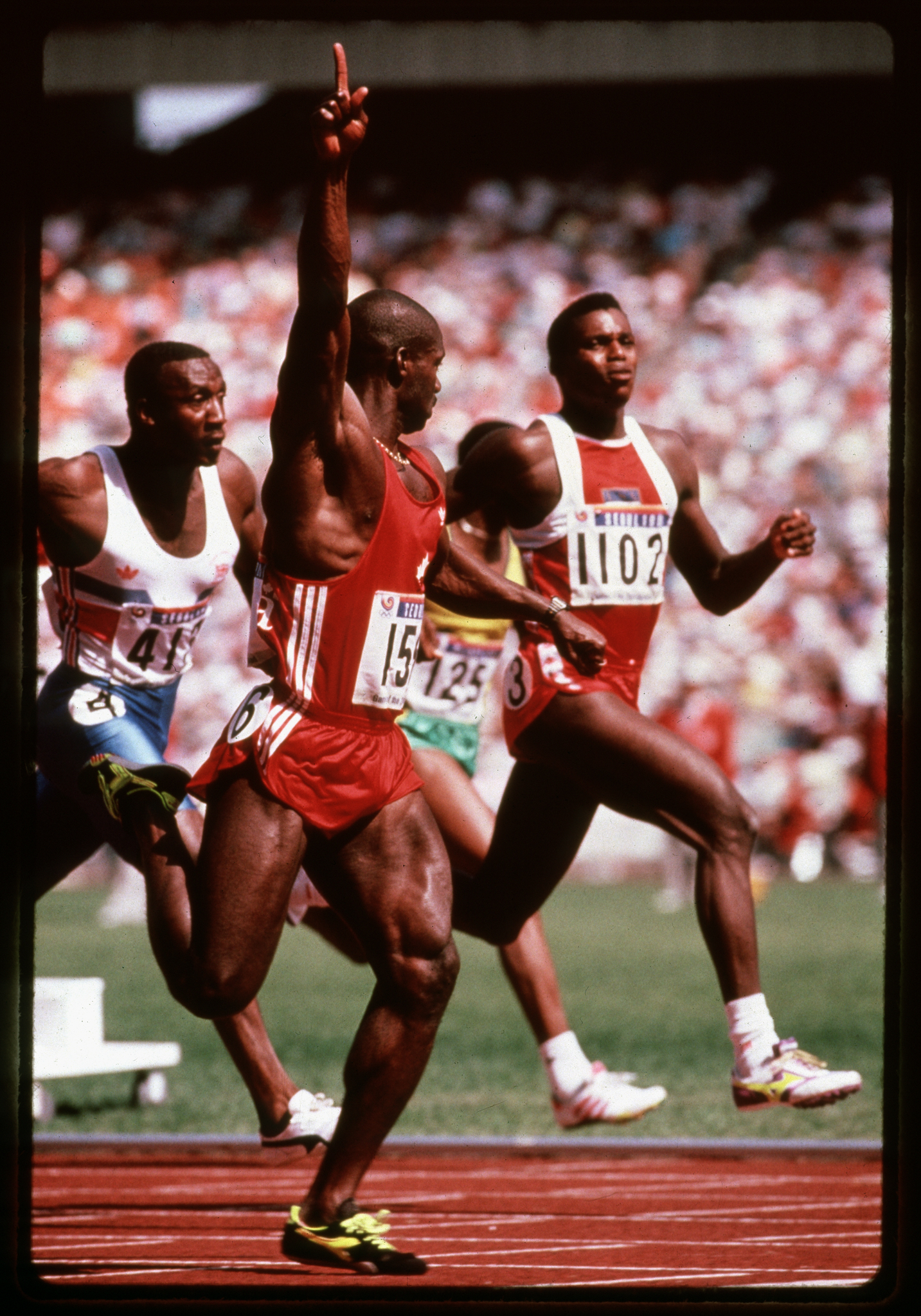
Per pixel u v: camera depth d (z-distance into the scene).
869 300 91.56
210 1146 23.02
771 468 83.75
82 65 89.94
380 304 13.92
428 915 13.48
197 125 102.31
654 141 101.25
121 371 88.94
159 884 14.38
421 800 13.91
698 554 19.03
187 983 13.35
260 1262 15.28
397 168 101.69
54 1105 26.39
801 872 73.00
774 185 99.38
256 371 89.94
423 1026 13.48
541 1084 28.12
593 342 18.17
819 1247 16.11
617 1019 34.38
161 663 17.42
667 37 88.75
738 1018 17.12
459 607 15.67
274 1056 17.56
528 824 18.34
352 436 13.13
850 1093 17.00
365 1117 13.49
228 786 13.48
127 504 16.97
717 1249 16.02
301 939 56.12
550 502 18.08
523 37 88.88
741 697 74.00
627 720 17.42
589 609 18.09
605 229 98.44
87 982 25.28
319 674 13.38
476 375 89.31
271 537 13.45
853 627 76.44
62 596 17.28
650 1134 23.80
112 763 15.20
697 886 17.25
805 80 95.69
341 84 12.22
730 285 93.94
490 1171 21.28
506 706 18.27
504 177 101.94
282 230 99.81
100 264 97.94
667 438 18.84
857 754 74.44
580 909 59.19
